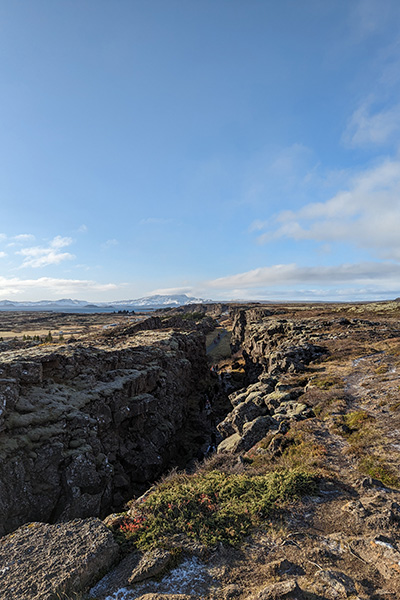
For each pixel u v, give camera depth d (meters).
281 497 10.09
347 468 12.33
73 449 19.06
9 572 7.21
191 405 48.03
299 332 51.88
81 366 26.62
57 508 16.92
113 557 7.89
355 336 43.88
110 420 24.64
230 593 6.46
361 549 7.52
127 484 23.67
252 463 15.04
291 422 18.41
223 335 135.38
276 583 6.33
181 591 6.72
